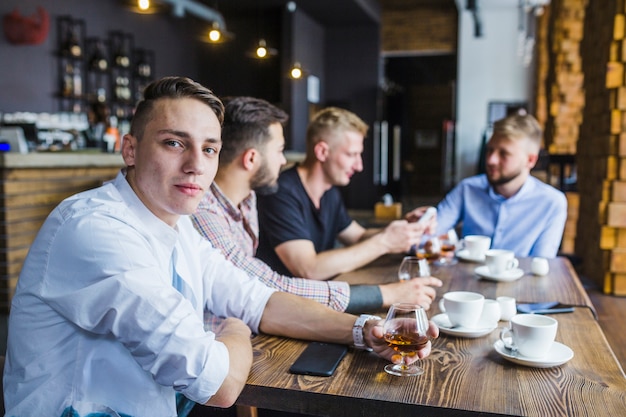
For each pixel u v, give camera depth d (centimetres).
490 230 314
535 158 302
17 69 675
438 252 259
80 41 765
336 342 148
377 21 1064
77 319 115
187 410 164
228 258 184
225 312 162
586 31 384
